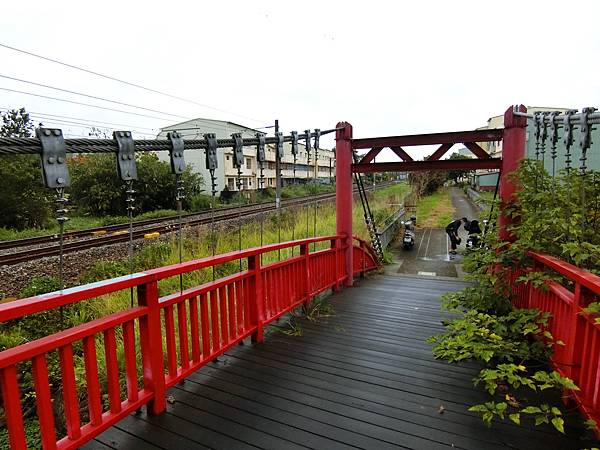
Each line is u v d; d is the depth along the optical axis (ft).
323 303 16.55
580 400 7.36
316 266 16.47
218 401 8.41
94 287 6.24
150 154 66.74
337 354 11.03
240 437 7.20
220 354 10.02
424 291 19.02
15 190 44.86
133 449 6.82
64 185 5.81
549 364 9.32
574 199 10.27
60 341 5.75
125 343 7.14
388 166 18.95
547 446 6.91
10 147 5.27
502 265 12.34
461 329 9.94
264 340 12.03
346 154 19.31
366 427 7.53
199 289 9.16
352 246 20.36
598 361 6.85
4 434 10.82
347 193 19.58
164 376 8.04
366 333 12.83
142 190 61.93
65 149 5.85
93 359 6.41
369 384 9.27
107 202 59.93
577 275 7.25
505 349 8.91
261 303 11.87
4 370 5.10
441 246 39.09
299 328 13.15
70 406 6.04
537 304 10.93
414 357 10.87
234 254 10.19
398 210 53.62
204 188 90.74
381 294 18.34
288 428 7.48
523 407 8.20
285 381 9.36
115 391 6.87
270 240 30.14
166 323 8.21
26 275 20.66
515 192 12.75
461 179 135.54
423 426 7.56
